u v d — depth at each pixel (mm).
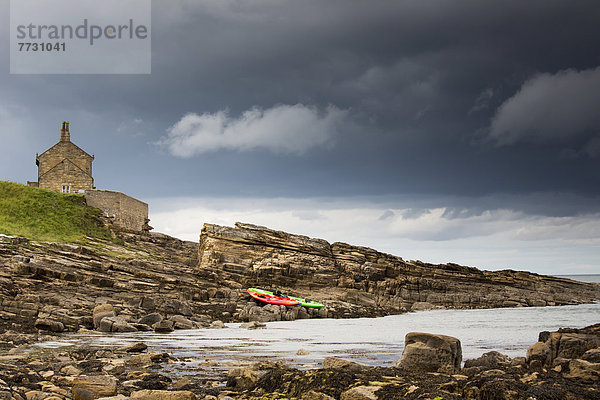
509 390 11312
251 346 31844
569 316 66250
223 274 70688
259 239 77375
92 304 45094
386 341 35156
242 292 62406
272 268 74438
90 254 61531
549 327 49500
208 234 75750
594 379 13695
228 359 25750
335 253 82812
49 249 58156
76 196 80375
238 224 79125
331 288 76688
